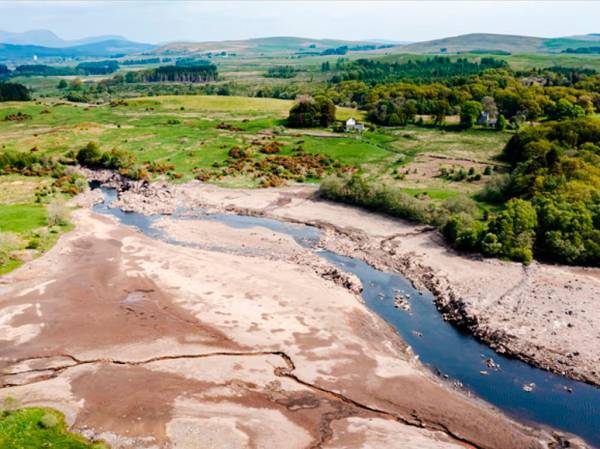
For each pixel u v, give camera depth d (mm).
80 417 36031
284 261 65750
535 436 35406
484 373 42625
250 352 44562
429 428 36094
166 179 103062
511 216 65562
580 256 61562
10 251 64125
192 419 35844
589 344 45094
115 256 65375
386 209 82125
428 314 53094
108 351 44656
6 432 33938
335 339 46875
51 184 100000
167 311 51469
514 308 51562
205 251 68375
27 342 46062
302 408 37594
